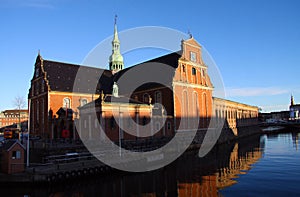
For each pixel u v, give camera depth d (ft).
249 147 185.26
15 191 83.05
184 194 77.25
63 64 203.10
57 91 180.75
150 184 89.56
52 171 87.61
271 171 103.76
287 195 74.28
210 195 75.51
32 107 202.18
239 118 280.72
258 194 75.61
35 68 203.31
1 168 92.63
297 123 376.07
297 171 102.63
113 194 79.51
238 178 94.12
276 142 213.66
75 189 85.15
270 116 608.60
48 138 172.65
